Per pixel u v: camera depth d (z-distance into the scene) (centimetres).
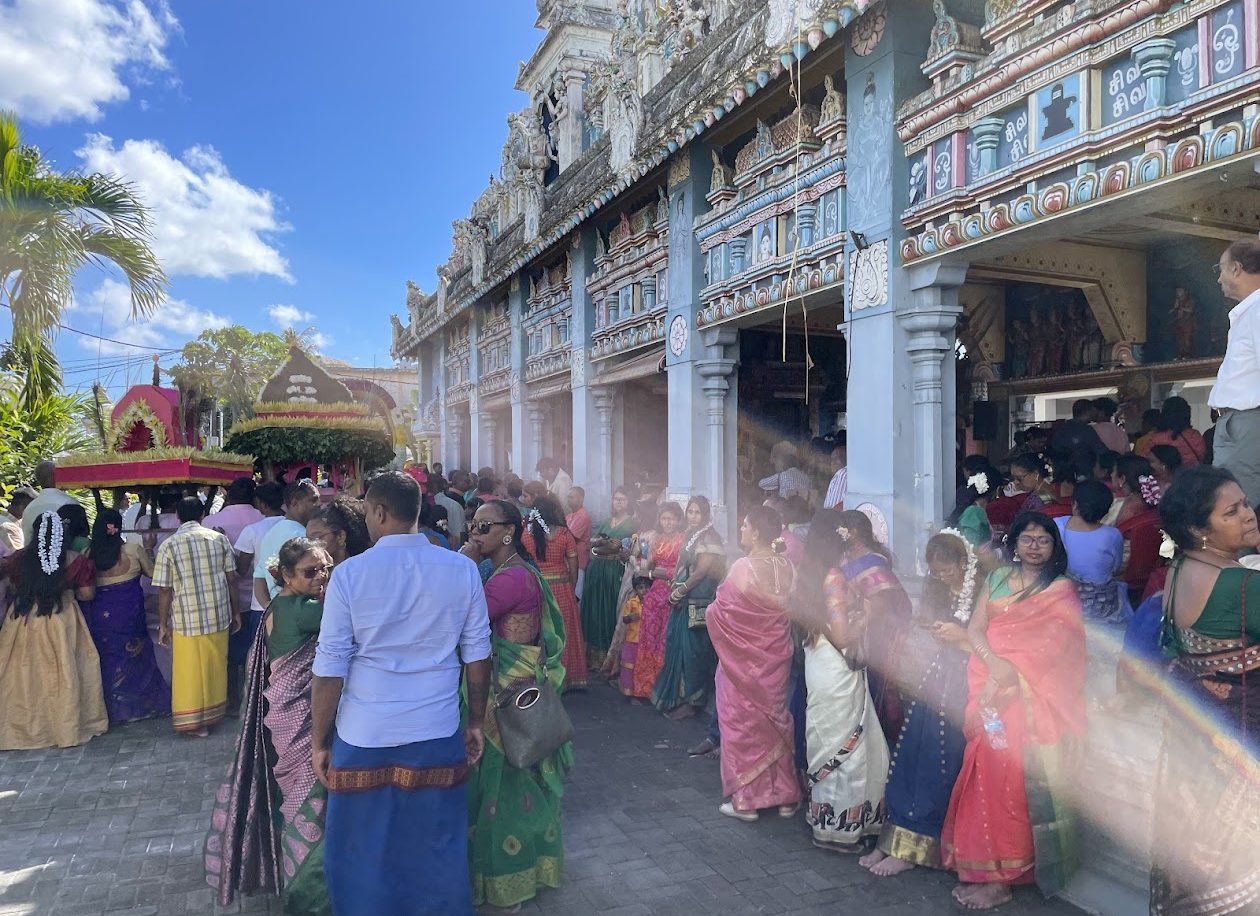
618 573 811
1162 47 413
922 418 587
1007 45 496
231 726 629
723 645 465
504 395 1658
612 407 1189
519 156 1553
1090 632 418
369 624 312
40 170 949
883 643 442
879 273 601
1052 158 468
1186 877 262
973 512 459
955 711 387
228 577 624
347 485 998
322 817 354
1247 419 333
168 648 738
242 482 723
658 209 985
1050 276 710
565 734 377
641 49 1074
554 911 366
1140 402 743
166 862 411
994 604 378
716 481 870
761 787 457
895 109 589
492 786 369
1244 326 334
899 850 397
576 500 846
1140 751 359
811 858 414
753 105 767
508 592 381
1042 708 362
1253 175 393
